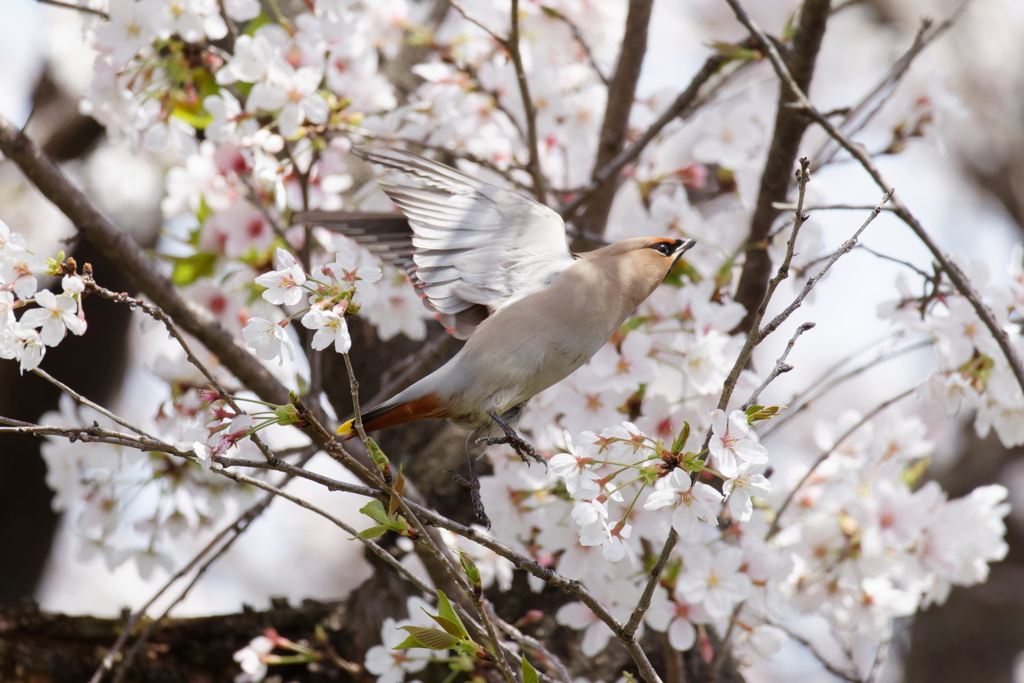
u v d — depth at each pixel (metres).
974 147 15.98
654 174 8.78
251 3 7.12
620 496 5.46
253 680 7.26
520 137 8.62
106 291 4.54
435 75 8.23
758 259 7.58
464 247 5.88
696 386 6.59
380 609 7.55
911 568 7.20
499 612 7.35
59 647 7.16
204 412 7.31
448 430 8.00
